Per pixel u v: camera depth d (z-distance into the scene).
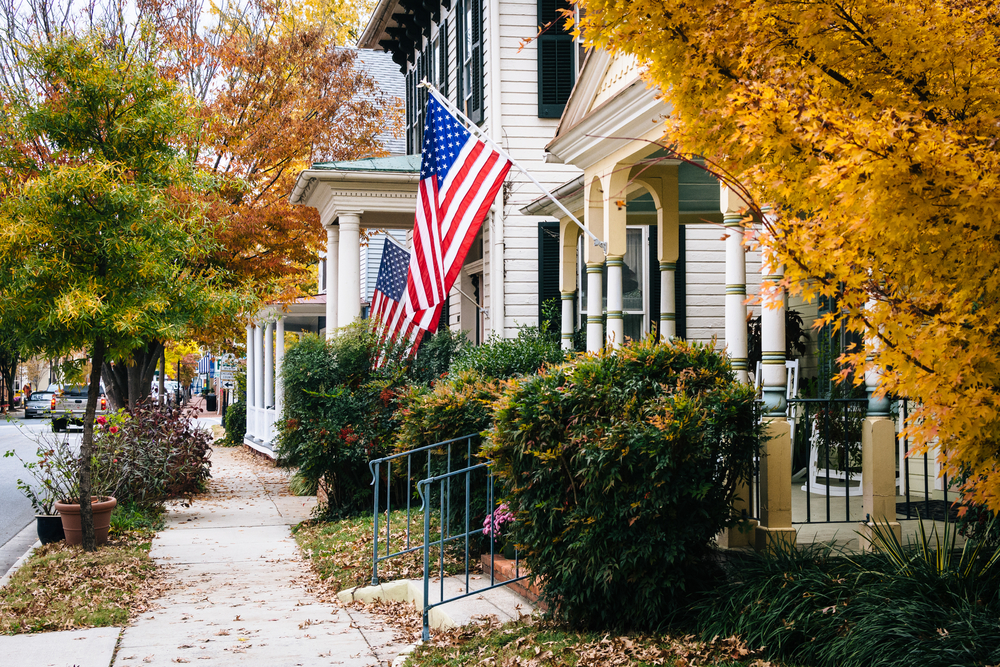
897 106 3.22
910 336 3.14
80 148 9.70
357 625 6.86
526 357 9.70
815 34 3.30
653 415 5.21
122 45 10.09
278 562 9.77
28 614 7.11
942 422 3.10
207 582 8.73
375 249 25.25
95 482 11.90
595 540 5.27
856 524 6.66
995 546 4.87
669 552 5.16
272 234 17.41
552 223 14.30
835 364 9.06
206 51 18.80
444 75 17.33
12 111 9.39
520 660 4.95
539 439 5.54
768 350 6.03
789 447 5.93
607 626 5.45
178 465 14.23
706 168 4.00
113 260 9.52
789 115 3.17
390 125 25.80
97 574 8.57
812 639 4.36
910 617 4.07
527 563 6.21
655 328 6.05
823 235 3.16
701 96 3.89
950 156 2.78
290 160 19.53
